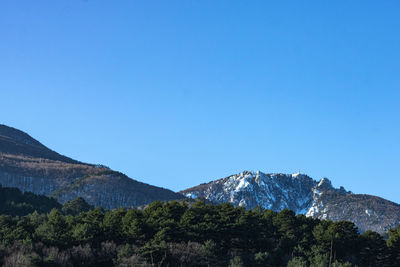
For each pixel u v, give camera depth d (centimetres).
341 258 15700
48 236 13650
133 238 14462
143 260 12838
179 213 16612
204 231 15150
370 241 16100
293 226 16862
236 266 13212
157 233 14238
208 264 13325
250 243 15550
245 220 15662
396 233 17012
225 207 16688
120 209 17088
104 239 14525
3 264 11688
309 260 14675
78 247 13262
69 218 15938
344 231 16150
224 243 15412
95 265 13225
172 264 13138
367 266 15912
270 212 18575
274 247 15700
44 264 11938
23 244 12738
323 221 17938
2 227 14375
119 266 12531
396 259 15688
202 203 17262
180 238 14588
